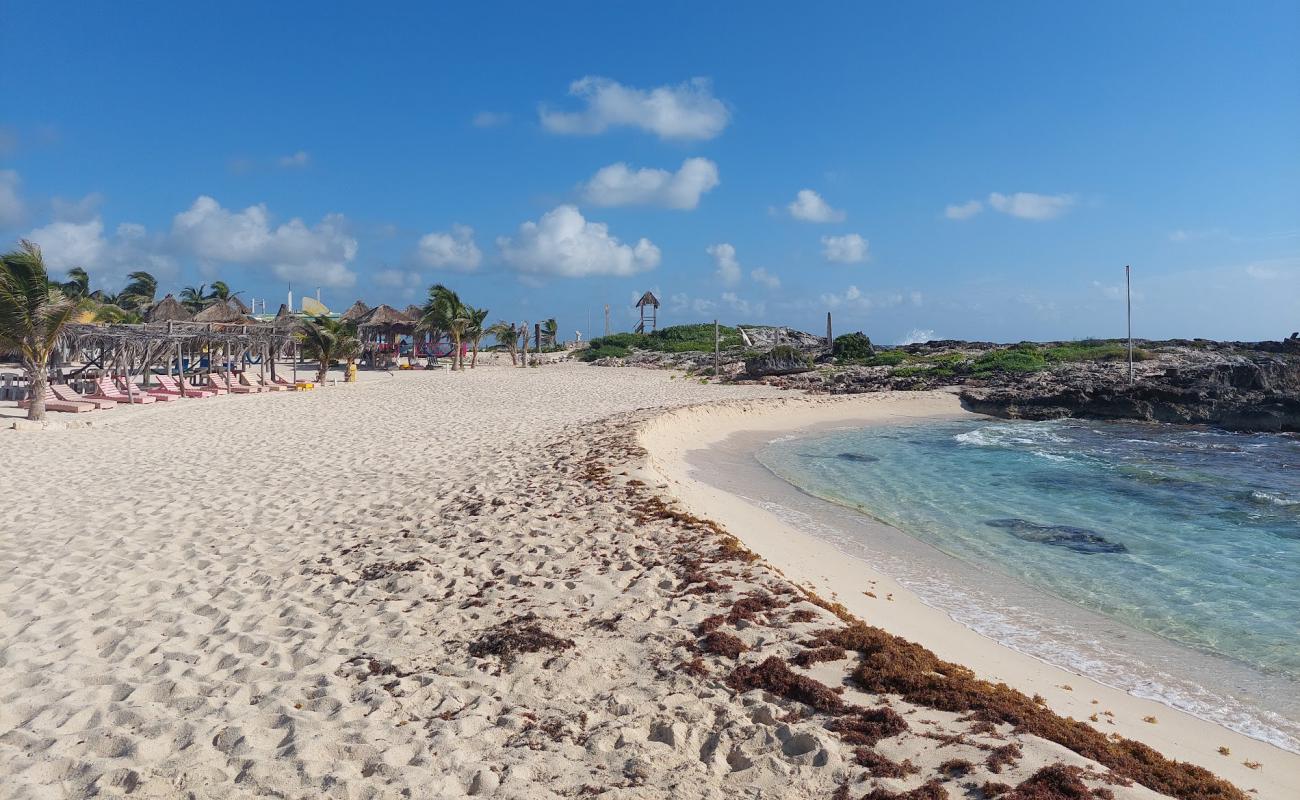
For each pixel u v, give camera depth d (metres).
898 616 9.46
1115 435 28.05
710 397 35.28
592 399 33.66
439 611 8.69
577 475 15.63
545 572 9.91
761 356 46.41
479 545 11.13
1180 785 5.34
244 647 7.66
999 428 30.14
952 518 15.08
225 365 40.28
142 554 10.94
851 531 13.91
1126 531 14.20
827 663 6.97
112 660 7.36
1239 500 16.81
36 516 13.02
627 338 71.25
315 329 39.88
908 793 4.89
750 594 8.74
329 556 10.93
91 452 19.19
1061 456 22.89
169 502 14.16
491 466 17.25
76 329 29.86
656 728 5.94
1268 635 9.37
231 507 13.81
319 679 6.91
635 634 7.80
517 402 32.00
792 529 13.76
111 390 31.19
